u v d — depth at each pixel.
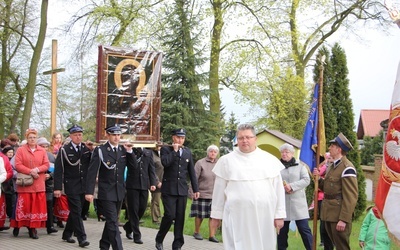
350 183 7.41
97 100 10.32
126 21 23.16
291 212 8.57
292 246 10.64
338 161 7.64
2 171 10.11
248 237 6.13
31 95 24.11
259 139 18.03
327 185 7.64
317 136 8.23
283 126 27.45
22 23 27.23
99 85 10.30
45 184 11.02
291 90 25.16
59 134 12.99
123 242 10.40
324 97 16.22
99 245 9.16
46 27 24.14
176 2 17.94
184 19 17.83
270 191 6.25
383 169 5.48
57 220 12.16
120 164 8.85
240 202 6.14
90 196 8.66
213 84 23.70
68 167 9.95
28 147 10.59
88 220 13.36
